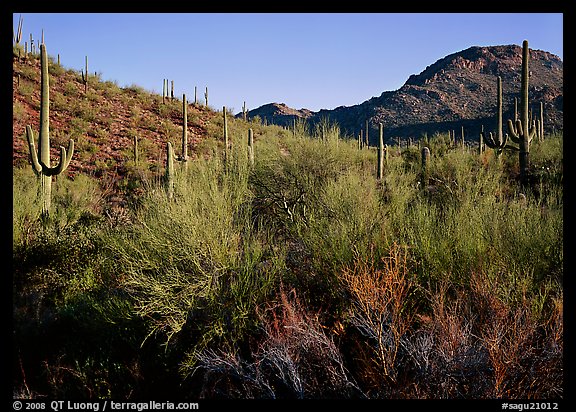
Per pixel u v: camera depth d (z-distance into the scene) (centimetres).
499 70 15662
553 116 6819
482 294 399
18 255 675
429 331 368
